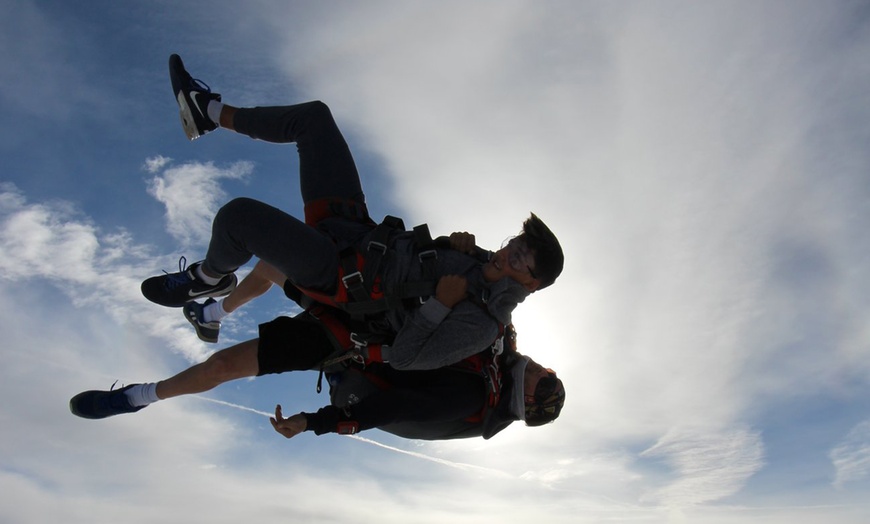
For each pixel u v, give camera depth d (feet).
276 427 9.43
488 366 11.08
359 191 11.18
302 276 9.75
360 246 9.86
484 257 10.34
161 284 11.73
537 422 11.98
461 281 9.52
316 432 9.67
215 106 12.00
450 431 11.68
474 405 11.01
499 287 9.83
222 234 9.98
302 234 9.64
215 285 11.66
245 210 9.64
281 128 11.54
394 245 9.93
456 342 9.51
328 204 10.80
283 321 10.66
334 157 11.15
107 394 11.13
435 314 9.43
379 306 9.71
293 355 10.46
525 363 11.62
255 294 12.57
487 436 11.37
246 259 10.56
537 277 9.98
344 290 9.75
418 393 10.46
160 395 10.86
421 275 9.75
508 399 11.34
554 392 11.80
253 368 10.48
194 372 10.62
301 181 11.19
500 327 10.10
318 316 10.64
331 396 11.59
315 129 11.27
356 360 10.60
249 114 11.79
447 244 10.24
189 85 12.14
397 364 9.59
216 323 13.25
